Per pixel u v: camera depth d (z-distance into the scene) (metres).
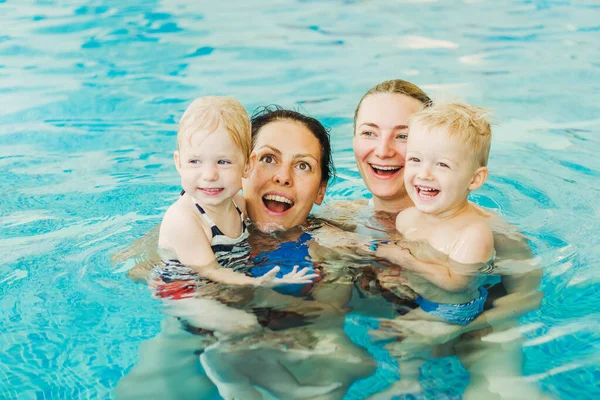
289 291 3.38
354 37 9.24
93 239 4.17
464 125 3.65
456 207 3.77
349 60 8.32
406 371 2.90
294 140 3.96
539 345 3.07
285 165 3.93
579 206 4.65
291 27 9.66
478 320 3.23
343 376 2.86
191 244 3.63
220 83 7.52
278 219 4.00
